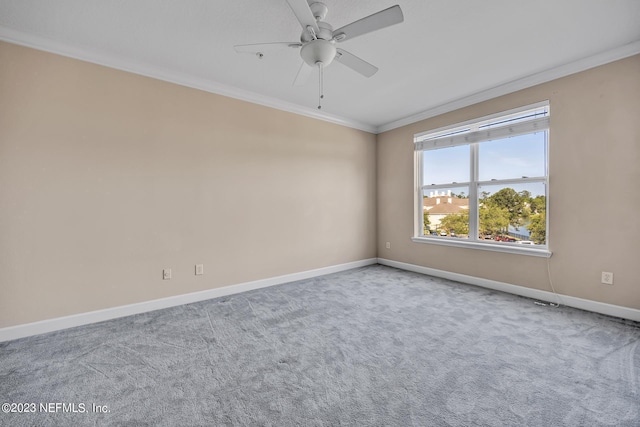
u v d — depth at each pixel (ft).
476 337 7.08
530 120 9.95
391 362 6.00
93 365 5.90
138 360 6.09
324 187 13.67
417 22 6.88
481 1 6.16
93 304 8.09
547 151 9.77
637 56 7.80
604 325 7.70
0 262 6.94
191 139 9.82
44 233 7.44
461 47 8.00
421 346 6.66
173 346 6.68
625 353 6.25
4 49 7.00
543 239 9.98
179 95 9.57
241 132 10.96
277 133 12.00
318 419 4.42
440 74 9.62
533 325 7.75
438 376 5.51
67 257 7.73
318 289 11.20
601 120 8.45
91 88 8.07
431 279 12.67
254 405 4.74
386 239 15.61
